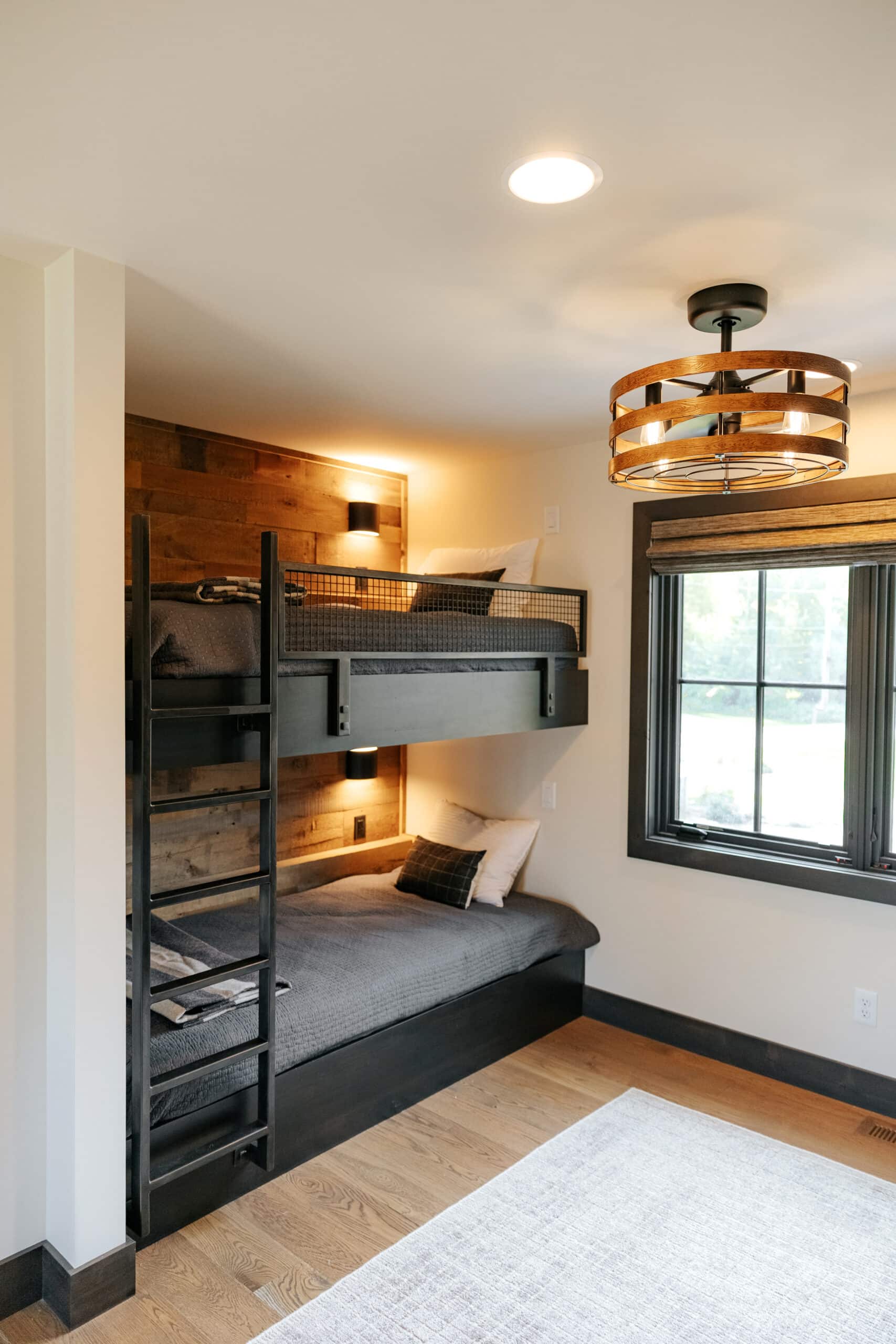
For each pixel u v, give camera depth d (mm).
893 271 2016
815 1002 3150
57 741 2033
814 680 3232
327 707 2580
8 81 1317
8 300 1984
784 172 1573
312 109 1390
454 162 1550
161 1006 2465
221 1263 2209
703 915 3445
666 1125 2893
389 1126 2865
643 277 2051
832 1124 2920
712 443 1809
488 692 3209
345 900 3760
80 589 1968
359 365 2727
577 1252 2264
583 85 1321
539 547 3979
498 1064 3340
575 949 3689
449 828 4156
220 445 3658
